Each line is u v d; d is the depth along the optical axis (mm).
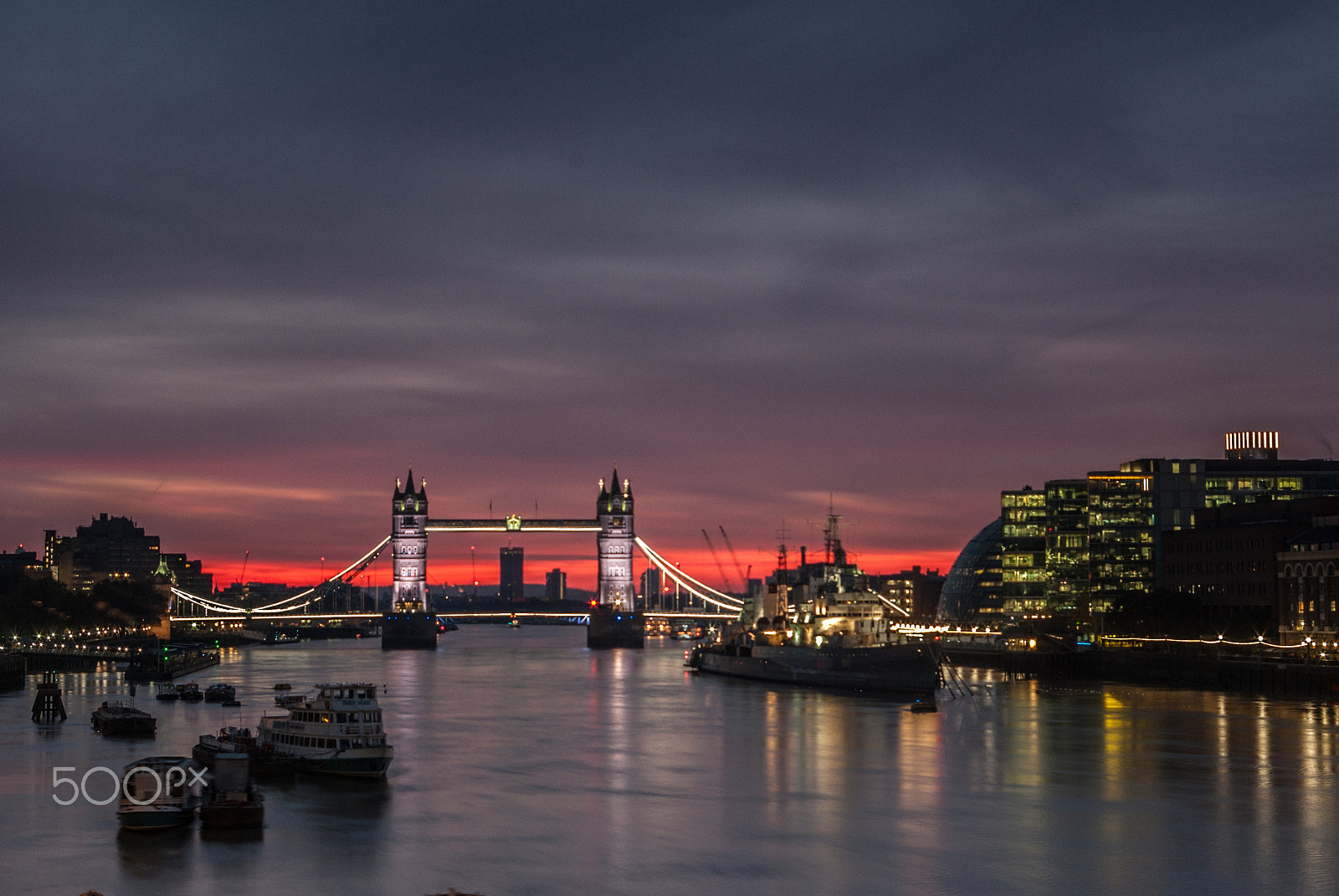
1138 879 108375
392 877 109375
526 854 116438
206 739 163250
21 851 116875
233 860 114125
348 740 151125
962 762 162750
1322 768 156125
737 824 127875
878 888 106188
